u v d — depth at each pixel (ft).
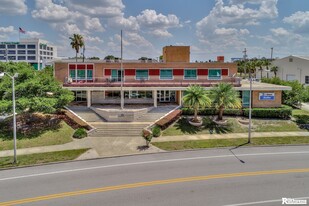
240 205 43.11
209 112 111.24
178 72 130.82
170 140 85.92
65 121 102.37
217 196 46.24
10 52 435.12
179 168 61.05
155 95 118.52
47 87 95.91
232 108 111.65
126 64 129.29
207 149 77.41
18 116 106.22
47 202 44.75
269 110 110.32
